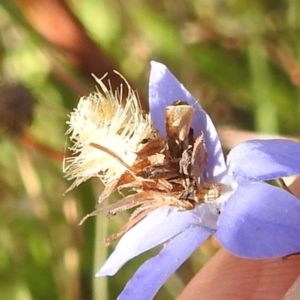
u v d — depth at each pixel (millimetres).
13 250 112
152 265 55
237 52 117
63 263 107
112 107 62
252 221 52
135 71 118
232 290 73
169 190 61
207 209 61
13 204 114
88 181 103
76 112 62
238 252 51
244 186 54
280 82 111
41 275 109
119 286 104
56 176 110
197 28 120
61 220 108
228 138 102
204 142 62
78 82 106
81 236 104
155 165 61
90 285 105
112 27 122
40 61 117
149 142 62
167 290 103
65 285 106
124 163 60
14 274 111
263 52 112
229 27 119
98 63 104
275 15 117
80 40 103
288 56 113
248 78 115
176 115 62
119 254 62
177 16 122
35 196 109
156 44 119
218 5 122
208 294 75
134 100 63
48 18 102
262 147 57
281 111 109
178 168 61
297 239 50
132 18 122
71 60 104
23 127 101
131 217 61
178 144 62
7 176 116
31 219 112
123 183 61
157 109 66
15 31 119
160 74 66
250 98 114
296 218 51
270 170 54
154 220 62
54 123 112
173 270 55
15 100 99
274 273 73
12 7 104
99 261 96
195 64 117
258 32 116
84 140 62
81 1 123
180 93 65
